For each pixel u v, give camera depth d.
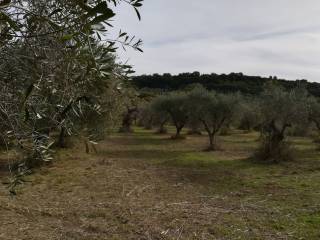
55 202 8.21
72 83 1.86
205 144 23.97
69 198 8.64
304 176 11.77
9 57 1.72
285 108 17.22
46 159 1.82
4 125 1.77
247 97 28.98
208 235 6.25
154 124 38.59
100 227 6.54
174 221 6.91
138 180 10.90
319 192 9.39
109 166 13.46
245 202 8.42
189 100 21.81
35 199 8.38
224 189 9.84
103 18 1.40
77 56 1.71
